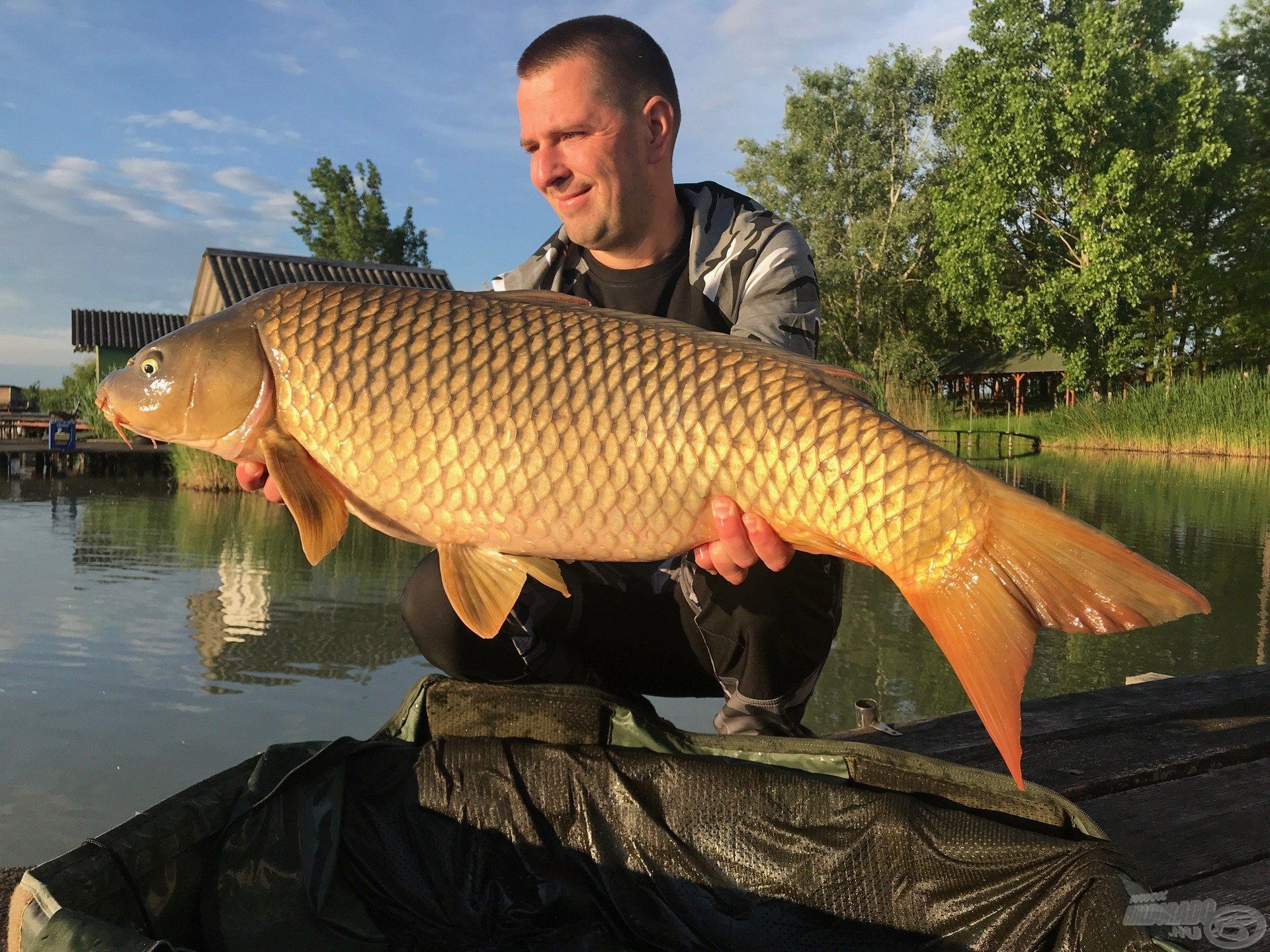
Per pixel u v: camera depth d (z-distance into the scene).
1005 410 37.94
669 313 2.29
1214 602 7.48
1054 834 1.49
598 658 2.32
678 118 2.23
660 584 2.20
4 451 19.80
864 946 1.54
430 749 1.74
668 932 1.64
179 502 14.73
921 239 32.97
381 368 1.69
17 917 1.25
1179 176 26.72
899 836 1.52
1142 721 2.68
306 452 1.76
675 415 1.60
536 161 2.14
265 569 8.66
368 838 1.67
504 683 2.22
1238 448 23.34
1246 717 2.75
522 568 1.74
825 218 33.84
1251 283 29.16
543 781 1.71
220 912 1.46
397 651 5.91
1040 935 1.39
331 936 1.57
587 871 1.69
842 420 1.55
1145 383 31.58
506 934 1.65
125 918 1.33
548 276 2.40
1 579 7.99
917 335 33.22
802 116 33.81
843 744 1.64
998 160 27.88
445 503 1.69
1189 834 1.98
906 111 34.09
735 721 2.18
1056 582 1.44
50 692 4.97
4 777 3.83
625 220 2.15
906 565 1.54
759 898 1.61
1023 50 28.42
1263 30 33.19
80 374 32.44
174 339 1.78
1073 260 29.48
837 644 6.13
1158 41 31.77
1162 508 12.73
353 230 40.56
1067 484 16.08
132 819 1.39
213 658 5.70
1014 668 1.45
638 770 1.68
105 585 7.81
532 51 2.11
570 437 1.63
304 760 1.60
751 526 1.60
